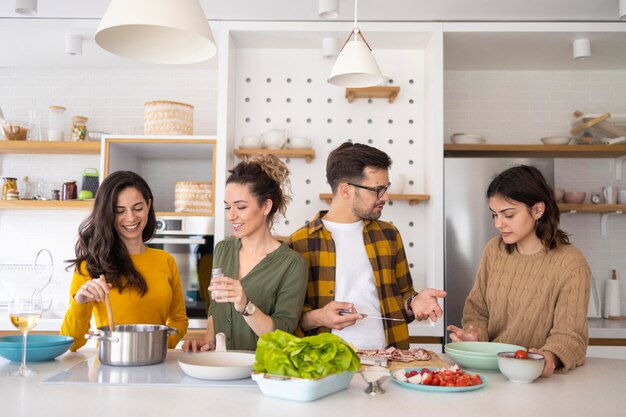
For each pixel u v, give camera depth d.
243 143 3.71
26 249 4.11
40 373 1.52
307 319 1.93
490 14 3.52
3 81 4.25
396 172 3.85
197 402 1.23
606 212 4.06
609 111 4.21
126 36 1.63
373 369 1.37
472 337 1.83
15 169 4.18
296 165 3.87
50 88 4.25
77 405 1.20
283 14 3.53
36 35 3.66
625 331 3.43
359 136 3.87
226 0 3.38
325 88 3.90
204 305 3.49
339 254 2.09
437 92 3.57
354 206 2.09
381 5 3.42
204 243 3.51
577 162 4.19
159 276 2.22
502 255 2.03
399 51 3.89
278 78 3.91
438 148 3.56
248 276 1.86
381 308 2.08
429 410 1.19
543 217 1.90
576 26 3.55
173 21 1.45
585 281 1.78
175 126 3.65
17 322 1.49
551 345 1.63
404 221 3.83
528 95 4.21
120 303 2.10
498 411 1.18
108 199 2.08
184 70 4.25
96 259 2.06
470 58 4.02
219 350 1.61
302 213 3.84
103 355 1.60
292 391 1.23
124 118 4.21
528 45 3.78
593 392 1.36
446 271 3.51
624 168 4.18
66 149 3.89
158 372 1.51
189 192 3.57
